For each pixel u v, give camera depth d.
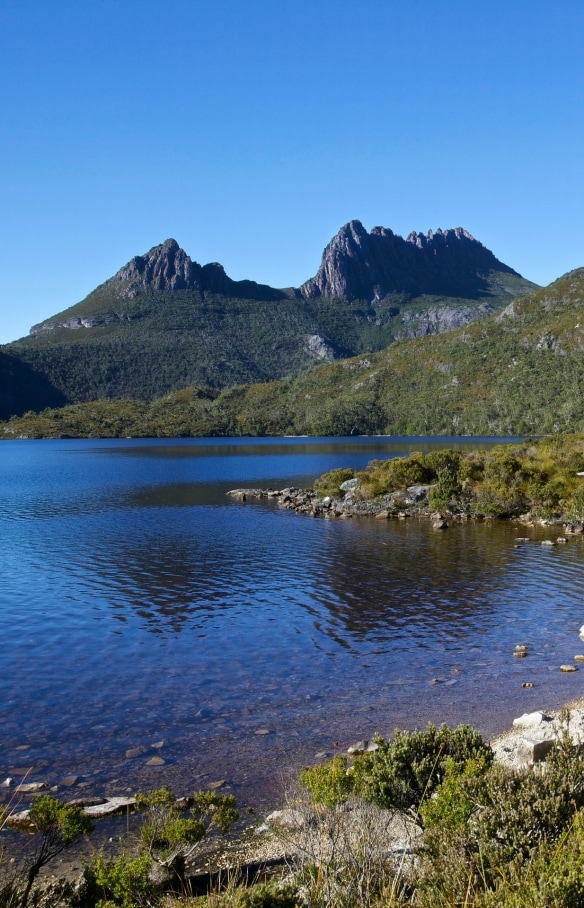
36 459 163.62
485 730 17.00
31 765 15.55
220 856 11.79
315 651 23.73
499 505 57.56
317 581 34.44
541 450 74.19
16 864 11.64
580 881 6.83
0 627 26.80
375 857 8.90
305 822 11.19
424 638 25.12
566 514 54.00
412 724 17.55
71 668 22.11
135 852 11.86
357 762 11.70
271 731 17.28
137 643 24.72
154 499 76.62
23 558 41.16
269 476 109.56
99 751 16.23
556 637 25.08
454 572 36.03
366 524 55.16
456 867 7.77
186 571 37.19
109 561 40.09
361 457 158.50
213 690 20.17
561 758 10.13
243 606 29.81
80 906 9.41
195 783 14.66
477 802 9.20
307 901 7.93
